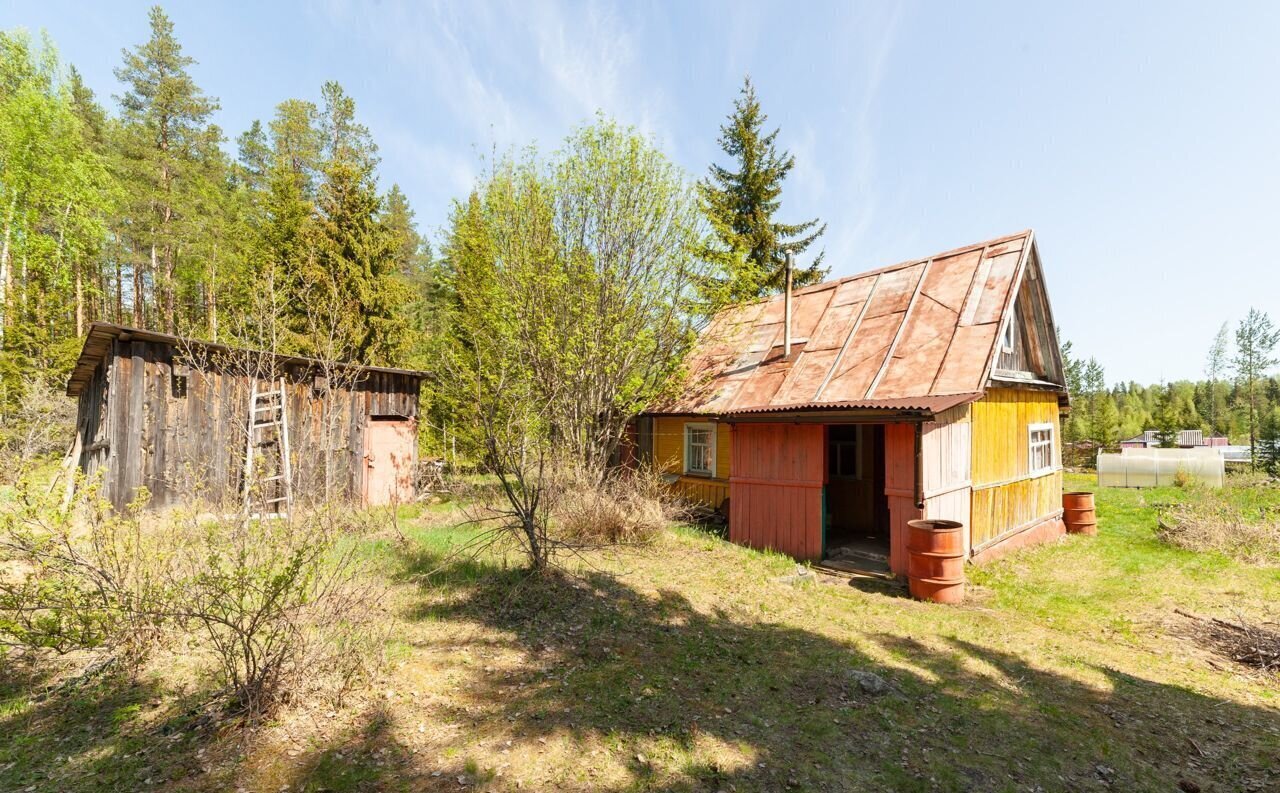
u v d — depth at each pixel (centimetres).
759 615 658
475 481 1111
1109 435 3856
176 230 2422
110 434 962
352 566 610
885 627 635
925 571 750
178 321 2481
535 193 1277
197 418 1048
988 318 995
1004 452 1065
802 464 963
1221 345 4756
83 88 2702
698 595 712
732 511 1073
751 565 870
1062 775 356
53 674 422
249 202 2728
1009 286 1016
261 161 3253
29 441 1059
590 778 332
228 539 441
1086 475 2847
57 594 398
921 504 807
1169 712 450
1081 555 1018
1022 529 1102
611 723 394
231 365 1082
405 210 4041
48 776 306
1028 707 447
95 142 2525
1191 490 1692
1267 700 479
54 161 2102
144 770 315
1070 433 4303
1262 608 711
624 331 1283
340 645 433
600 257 1291
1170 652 591
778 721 410
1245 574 847
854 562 938
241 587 371
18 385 1884
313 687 396
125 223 2461
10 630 366
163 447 1012
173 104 2691
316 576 443
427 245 4128
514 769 336
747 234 2469
